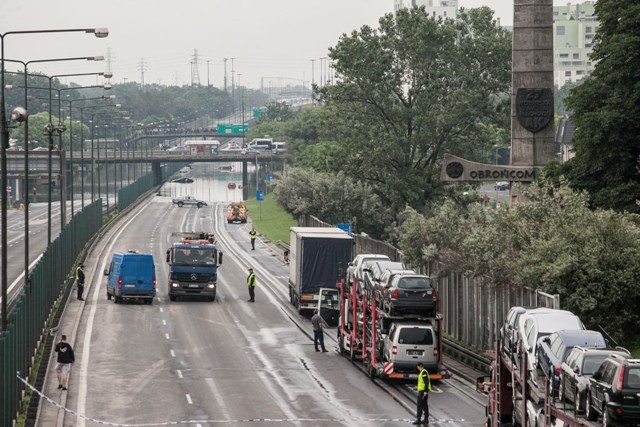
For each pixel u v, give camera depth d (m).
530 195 91.19
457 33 171.88
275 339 102.25
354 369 87.25
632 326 81.50
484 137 168.00
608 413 40.44
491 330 90.38
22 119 73.12
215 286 126.38
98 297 128.62
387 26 170.00
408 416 68.88
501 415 57.41
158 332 104.25
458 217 109.19
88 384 79.19
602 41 103.06
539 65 112.31
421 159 169.75
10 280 137.38
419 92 168.25
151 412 69.81
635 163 97.12
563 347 49.19
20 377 70.69
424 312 78.88
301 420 67.50
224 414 69.31
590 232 80.06
